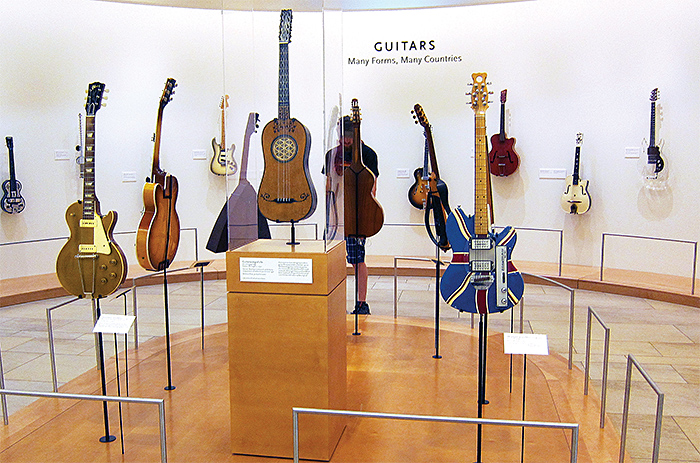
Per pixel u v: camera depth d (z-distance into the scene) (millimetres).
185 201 7914
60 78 6977
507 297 2902
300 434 2902
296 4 2758
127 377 3646
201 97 7812
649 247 6984
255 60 2828
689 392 3992
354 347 4555
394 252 8164
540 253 7668
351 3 7488
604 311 5859
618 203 7141
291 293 2824
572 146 7320
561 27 7195
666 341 4992
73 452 2973
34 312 5938
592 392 3801
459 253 2965
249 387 2918
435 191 4320
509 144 7457
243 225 2891
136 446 3037
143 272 7316
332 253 2883
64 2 6902
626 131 6984
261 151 2871
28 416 3391
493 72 7547
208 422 3312
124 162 7469
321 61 2770
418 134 7828
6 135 6688
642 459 3121
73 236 3520
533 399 3600
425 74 7723
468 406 3502
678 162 6688
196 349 4551
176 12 7574
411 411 3439
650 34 6730
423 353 4422
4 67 6598
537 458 2920
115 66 7289
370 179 4715
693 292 5996
